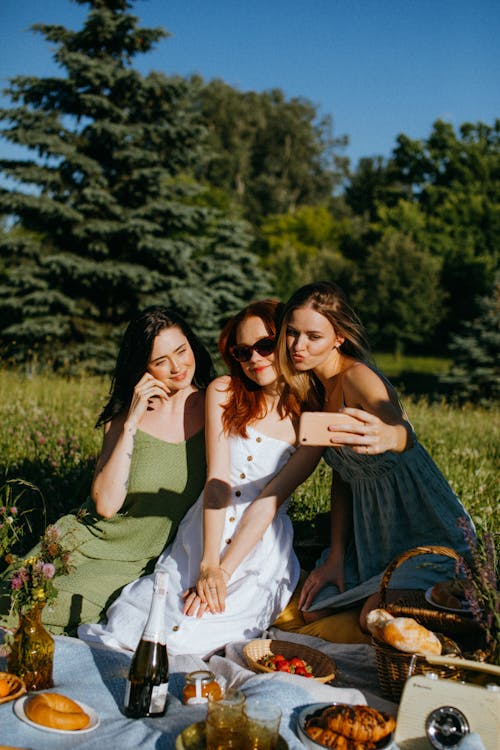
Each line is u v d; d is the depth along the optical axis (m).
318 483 5.11
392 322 36.16
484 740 2.34
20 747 2.25
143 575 3.51
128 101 19.19
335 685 2.90
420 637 2.62
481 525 4.05
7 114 17.97
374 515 3.40
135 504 3.52
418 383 29.11
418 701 2.40
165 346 3.49
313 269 40.59
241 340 3.42
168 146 19.50
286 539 3.52
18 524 4.49
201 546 3.38
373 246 42.28
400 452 2.96
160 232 19.48
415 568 3.22
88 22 18.55
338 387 3.33
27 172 17.81
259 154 65.25
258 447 3.47
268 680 2.60
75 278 17.83
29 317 17.78
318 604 3.42
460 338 18.98
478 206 44.06
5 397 8.78
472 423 9.19
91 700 2.59
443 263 40.28
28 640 2.62
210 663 2.98
